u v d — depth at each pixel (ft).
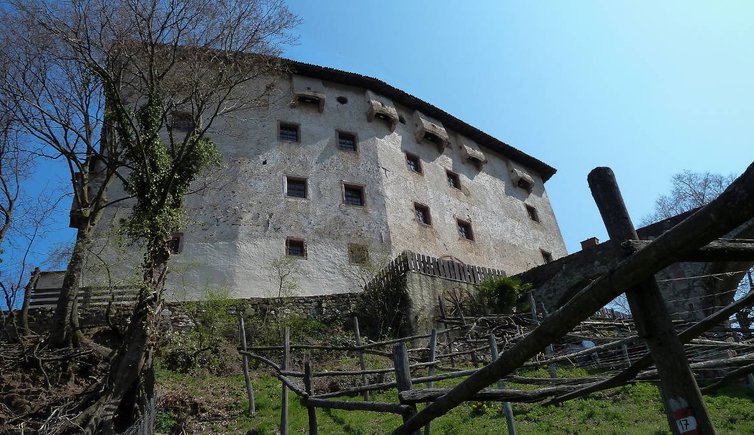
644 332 8.71
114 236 45.96
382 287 56.39
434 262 58.34
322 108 78.13
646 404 31.19
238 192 65.98
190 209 62.64
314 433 19.45
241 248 61.41
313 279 62.23
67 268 41.37
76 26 41.45
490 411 31.27
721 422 28.50
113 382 30.35
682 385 8.21
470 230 83.97
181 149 41.86
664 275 50.96
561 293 59.98
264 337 47.11
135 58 47.32
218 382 38.24
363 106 83.10
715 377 35.37
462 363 41.81
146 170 39.52
